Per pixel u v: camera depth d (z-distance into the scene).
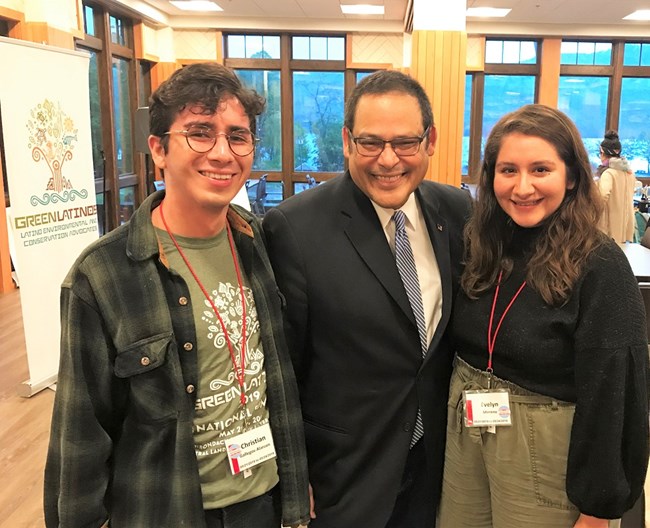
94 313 0.98
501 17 8.00
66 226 3.50
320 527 1.36
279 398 1.19
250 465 1.12
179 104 0.97
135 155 7.92
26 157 3.20
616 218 4.54
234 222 1.17
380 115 1.16
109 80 6.90
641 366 1.09
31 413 3.07
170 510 1.02
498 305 1.23
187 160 0.99
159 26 8.35
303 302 1.27
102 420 1.02
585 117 8.98
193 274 1.07
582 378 1.11
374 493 1.29
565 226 1.16
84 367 0.98
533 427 1.19
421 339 1.29
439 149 4.91
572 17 7.92
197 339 1.05
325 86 9.02
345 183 1.33
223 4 7.62
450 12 4.72
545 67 8.63
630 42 8.67
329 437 1.31
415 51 4.78
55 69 3.37
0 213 5.20
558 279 1.14
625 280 1.11
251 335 1.15
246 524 1.14
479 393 1.24
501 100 8.96
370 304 1.24
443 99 4.85
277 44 8.82
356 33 8.67
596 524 1.14
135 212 1.06
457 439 1.31
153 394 1.01
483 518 1.32
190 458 1.03
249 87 1.04
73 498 0.98
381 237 1.28
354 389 1.28
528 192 1.15
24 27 5.13
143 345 0.99
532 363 1.17
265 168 9.30
